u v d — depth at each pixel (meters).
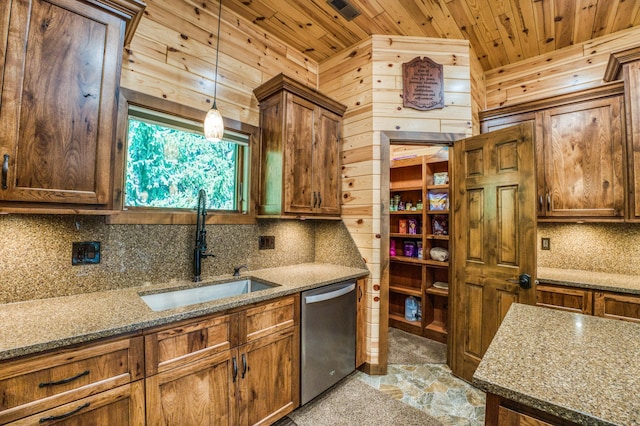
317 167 2.37
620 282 2.07
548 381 0.74
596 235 2.45
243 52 2.28
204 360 1.41
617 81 2.10
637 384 0.72
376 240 2.41
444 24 2.35
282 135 2.11
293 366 1.84
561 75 2.67
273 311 1.73
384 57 2.49
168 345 1.29
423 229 3.30
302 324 1.89
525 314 1.29
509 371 0.80
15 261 1.37
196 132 2.04
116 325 1.14
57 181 1.19
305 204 2.26
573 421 0.62
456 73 2.52
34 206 1.15
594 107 2.20
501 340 1.01
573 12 2.21
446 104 2.49
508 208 2.12
